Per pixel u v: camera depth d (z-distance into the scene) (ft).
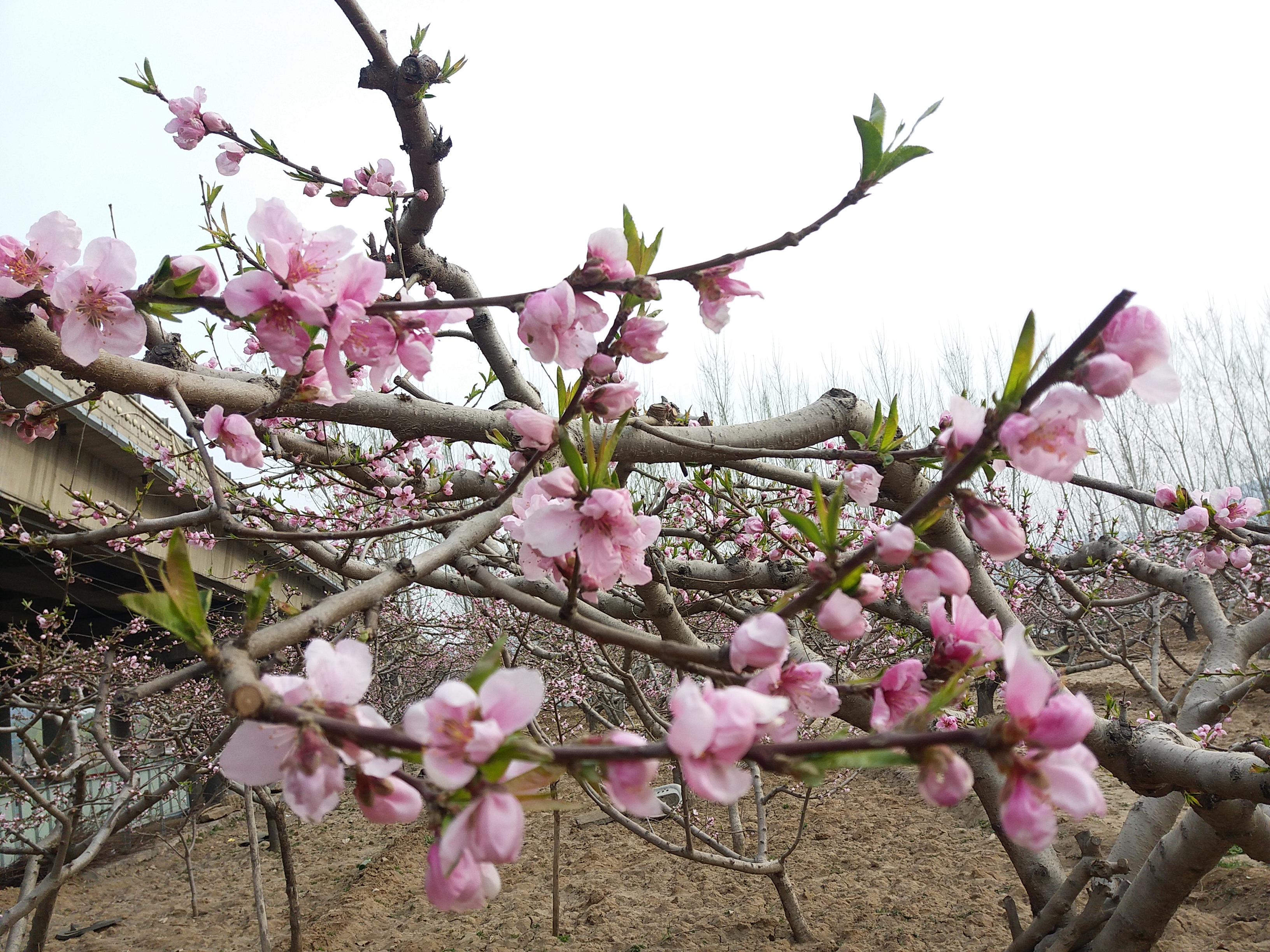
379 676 28.14
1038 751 2.43
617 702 28.66
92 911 25.08
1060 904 9.94
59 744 15.53
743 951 17.47
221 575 25.54
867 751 2.49
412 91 10.67
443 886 2.59
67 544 5.59
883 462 6.64
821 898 19.81
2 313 4.26
